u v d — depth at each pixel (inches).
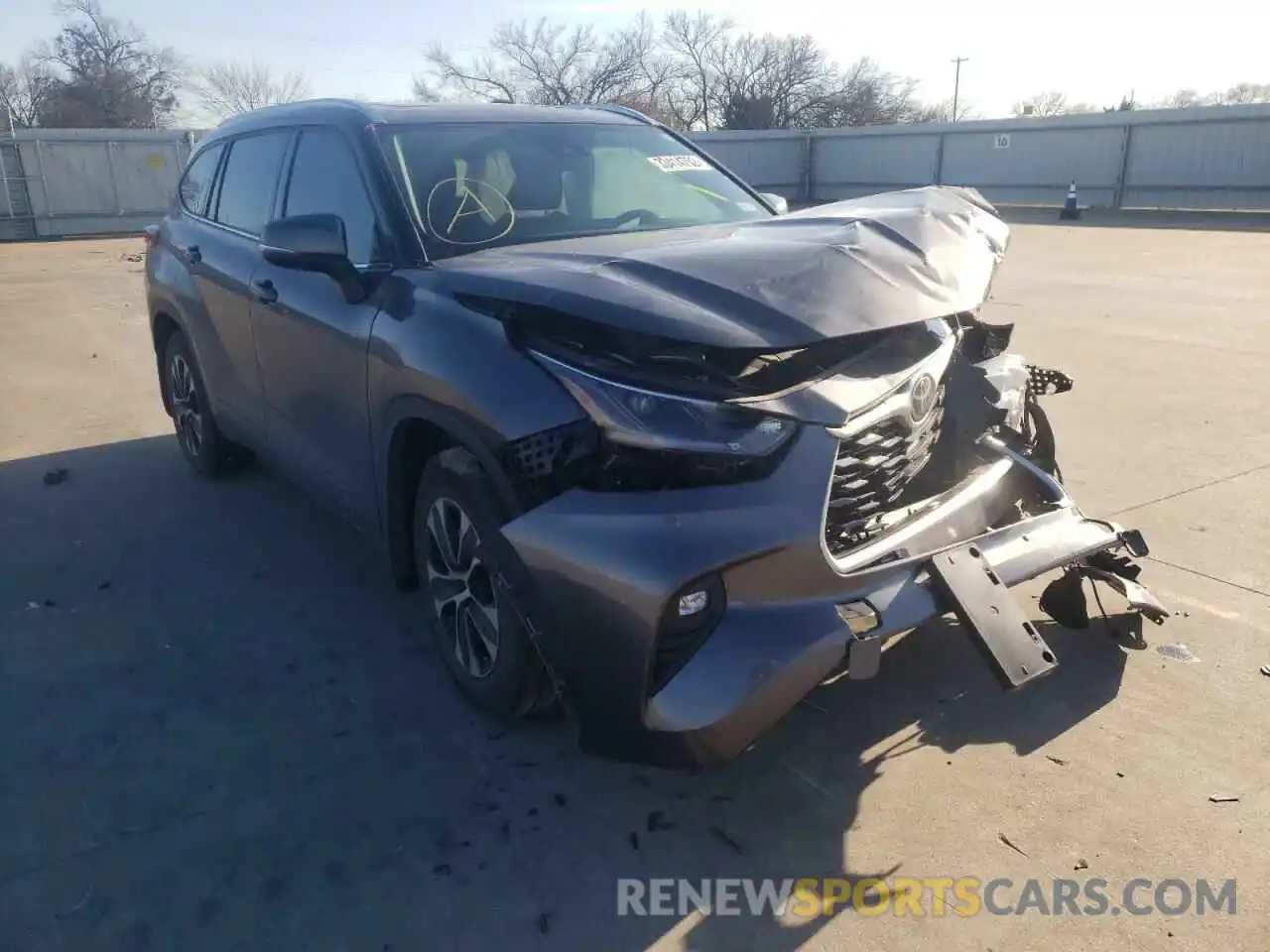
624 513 98.8
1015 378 142.0
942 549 111.0
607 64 2114.9
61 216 946.7
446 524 123.3
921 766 116.7
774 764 118.0
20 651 146.0
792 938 93.1
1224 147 1001.5
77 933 94.3
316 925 95.1
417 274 129.0
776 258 112.2
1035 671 107.0
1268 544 171.3
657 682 99.7
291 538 185.2
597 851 104.7
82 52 2225.6
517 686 116.8
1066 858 101.7
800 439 99.9
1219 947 90.4
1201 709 125.6
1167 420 244.7
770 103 2255.2
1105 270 557.6
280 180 169.6
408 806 111.7
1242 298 441.7
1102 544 125.2
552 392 103.7
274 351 162.1
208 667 140.8
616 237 141.6
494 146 154.9
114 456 236.5
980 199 152.4
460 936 93.9
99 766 119.1
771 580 99.3
